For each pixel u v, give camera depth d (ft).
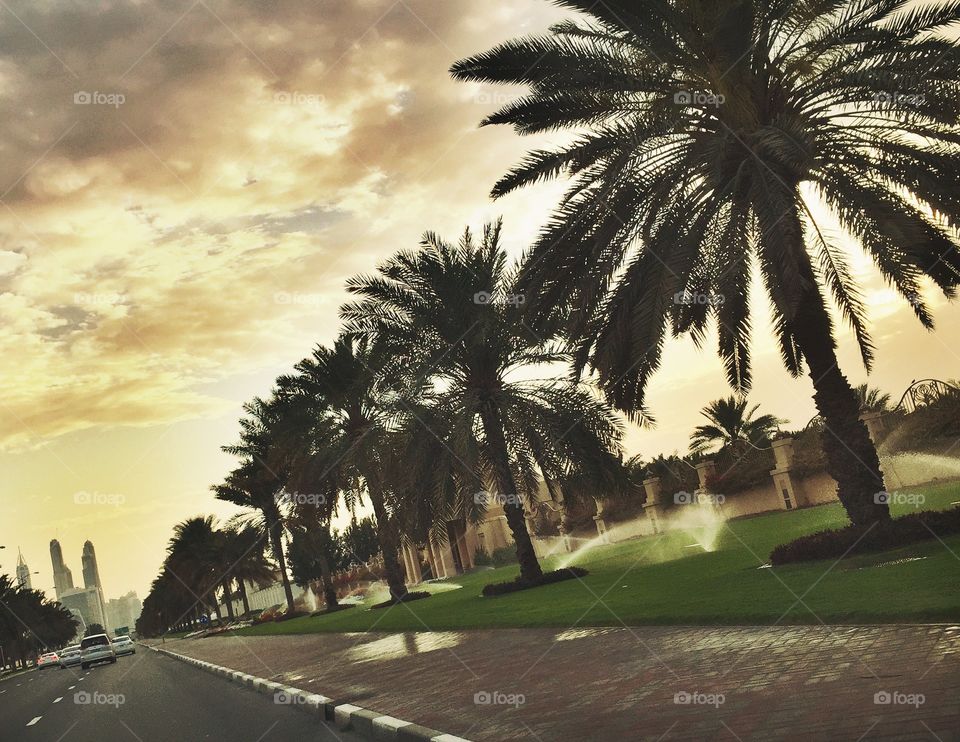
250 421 188.24
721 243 49.93
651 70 54.29
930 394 103.14
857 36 51.24
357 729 31.86
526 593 86.22
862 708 19.56
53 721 54.80
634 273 52.85
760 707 21.84
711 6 50.08
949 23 50.49
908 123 49.34
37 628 399.44
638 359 50.24
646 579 70.49
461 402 90.48
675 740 20.34
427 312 91.40
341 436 125.80
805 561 54.19
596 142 54.13
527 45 54.24
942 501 76.74
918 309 54.24
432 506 93.09
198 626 388.78
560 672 34.63
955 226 45.83
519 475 91.76
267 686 51.44
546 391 91.97
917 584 35.22
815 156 47.98
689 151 53.42
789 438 134.21
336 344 124.06
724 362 67.51
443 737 24.38
